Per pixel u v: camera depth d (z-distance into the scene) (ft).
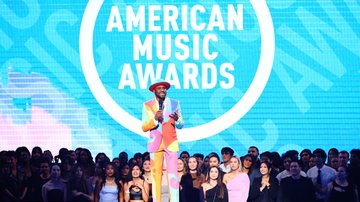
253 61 92.89
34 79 93.04
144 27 92.89
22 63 93.04
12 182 81.51
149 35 92.89
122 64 93.04
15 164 83.41
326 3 92.79
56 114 93.04
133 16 92.94
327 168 84.23
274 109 92.79
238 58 92.79
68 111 93.04
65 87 93.04
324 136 92.68
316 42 92.79
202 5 92.79
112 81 93.04
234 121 92.63
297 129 92.68
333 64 92.68
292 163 78.43
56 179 81.46
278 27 92.79
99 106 92.94
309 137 92.68
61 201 81.30
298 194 78.18
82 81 93.04
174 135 71.46
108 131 92.94
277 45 92.79
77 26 93.15
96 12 93.15
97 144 93.04
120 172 84.99
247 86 92.79
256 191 79.46
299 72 92.79
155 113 70.79
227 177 79.46
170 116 70.79
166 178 77.92
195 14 92.79
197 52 92.79
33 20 93.15
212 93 92.79
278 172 86.53
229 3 92.89
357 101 92.68
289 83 92.68
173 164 71.20
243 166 83.56
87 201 81.46
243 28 92.79
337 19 92.79
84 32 93.04
